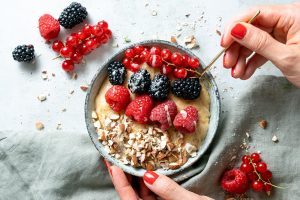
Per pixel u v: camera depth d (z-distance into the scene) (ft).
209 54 1.33
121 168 1.21
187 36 1.34
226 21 1.34
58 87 1.33
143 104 1.18
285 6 1.20
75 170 1.26
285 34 1.23
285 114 1.28
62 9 1.34
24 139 1.27
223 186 1.24
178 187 1.14
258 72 1.34
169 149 1.21
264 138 1.28
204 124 1.24
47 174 1.27
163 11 1.34
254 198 1.28
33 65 1.33
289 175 1.27
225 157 1.25
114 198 1.28
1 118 1.33
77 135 1.28
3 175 1.27
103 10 1.34
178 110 1.23
